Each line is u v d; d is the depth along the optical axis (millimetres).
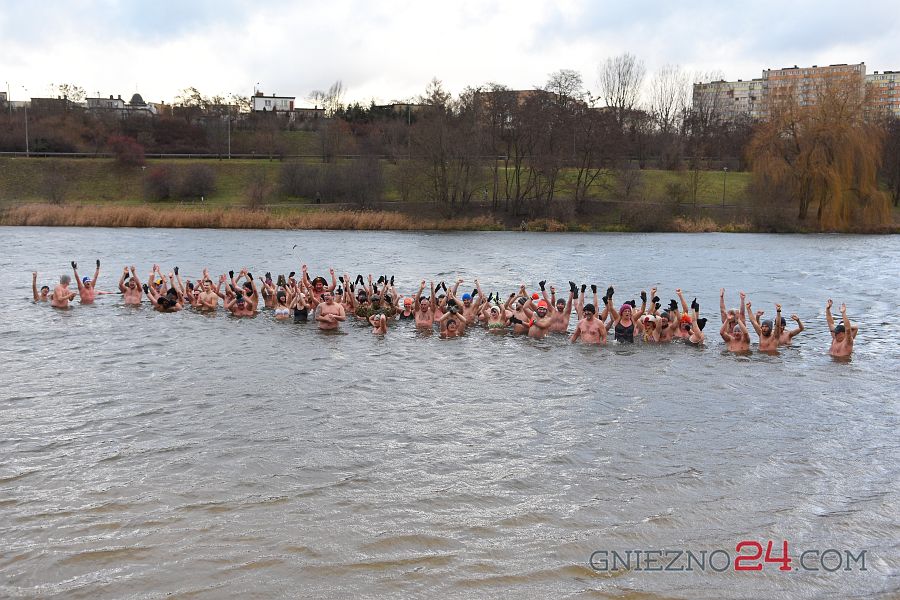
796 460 11664
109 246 46594
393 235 61562
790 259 45406
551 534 9180
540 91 78062
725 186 82125
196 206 74438
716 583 8250
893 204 81562
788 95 67938
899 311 27016
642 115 105188
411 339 20438
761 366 17766
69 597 7793
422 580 8172
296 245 50250
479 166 74562
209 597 7824
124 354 18156
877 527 9500
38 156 93938
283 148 107312
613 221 72688
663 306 27672
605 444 12242
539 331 20828
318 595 7879
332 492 10227
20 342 19344
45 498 9938
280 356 18219
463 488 10422
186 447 11812
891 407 14578
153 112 141625
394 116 123438
